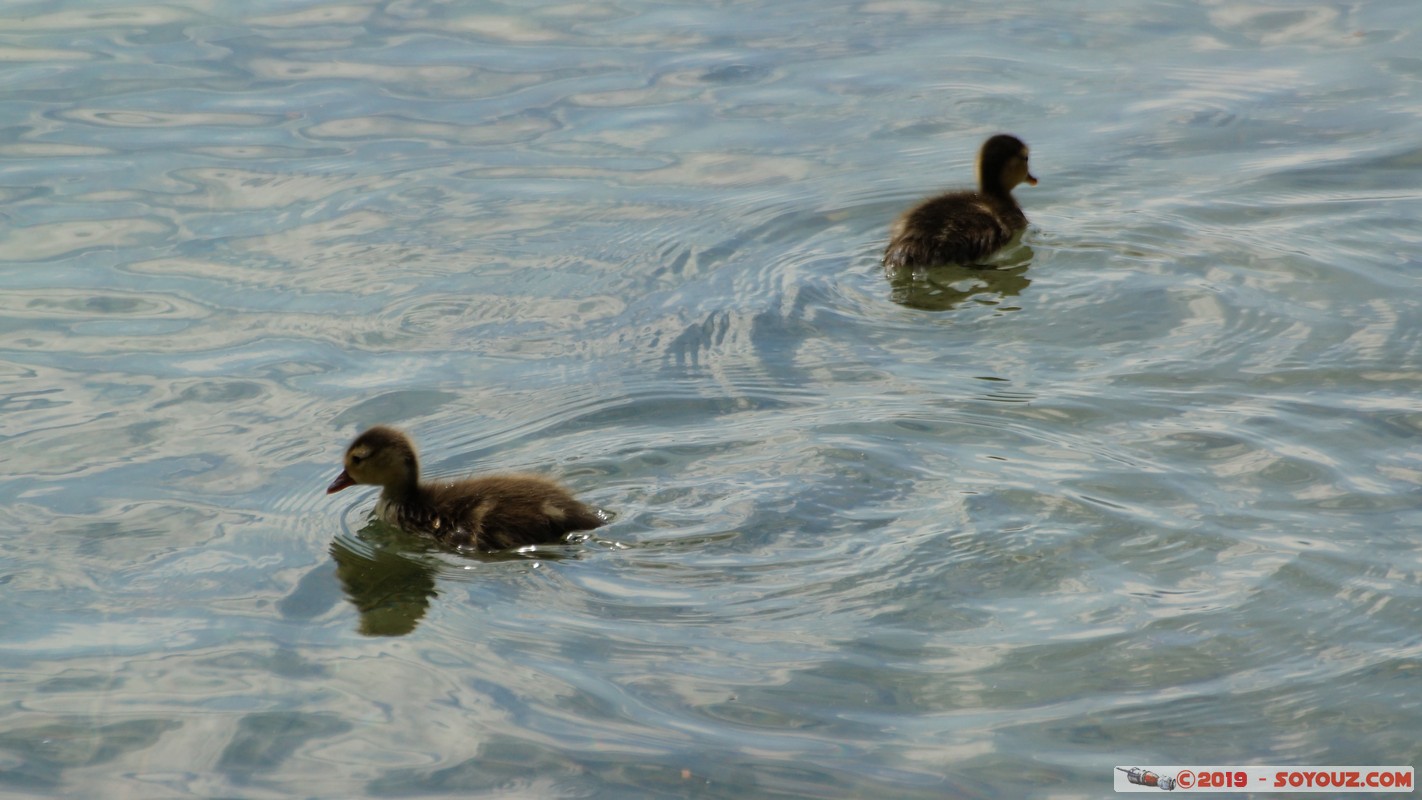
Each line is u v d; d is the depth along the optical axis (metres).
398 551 11.49
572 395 13.38
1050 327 14.23
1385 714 9.02
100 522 11.73
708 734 9.15
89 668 10.00
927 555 10.67
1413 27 21.83
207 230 16.95
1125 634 9.77
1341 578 10.20
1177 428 12.23
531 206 17.42
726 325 14.61
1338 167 17.56
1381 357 13.23
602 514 11.41
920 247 15.49
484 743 9.19
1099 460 11.78
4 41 22.03
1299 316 14.09
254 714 9.53
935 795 8.59
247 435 12.99
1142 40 21.83
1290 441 11.96
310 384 13.79
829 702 9.34
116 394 13.66
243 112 19.94
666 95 20.34
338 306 15.27
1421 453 11.73
